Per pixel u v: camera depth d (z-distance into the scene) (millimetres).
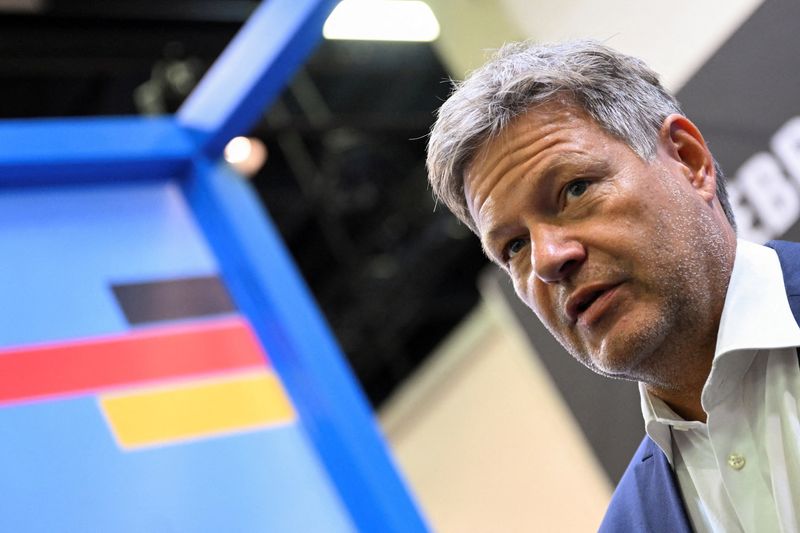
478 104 1353
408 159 6621
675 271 1271
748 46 3117
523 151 1314
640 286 1270
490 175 1340
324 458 2066
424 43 6211
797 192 2955
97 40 5277
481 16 4148
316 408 2111
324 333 2211
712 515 1334
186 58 5520
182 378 2078
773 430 1256
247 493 1961
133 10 5164
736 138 3119
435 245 7023
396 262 7180
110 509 1848
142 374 2051
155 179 2379
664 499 1378
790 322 1254
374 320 7465
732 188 3119
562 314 1327
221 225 2314
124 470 1904
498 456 5203
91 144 2268
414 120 6438
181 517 1886
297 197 7035
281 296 2225
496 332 5367
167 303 2178
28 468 1846
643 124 1335
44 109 6105
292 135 6578
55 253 2152
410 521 2000
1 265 2094
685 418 1402
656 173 1309
